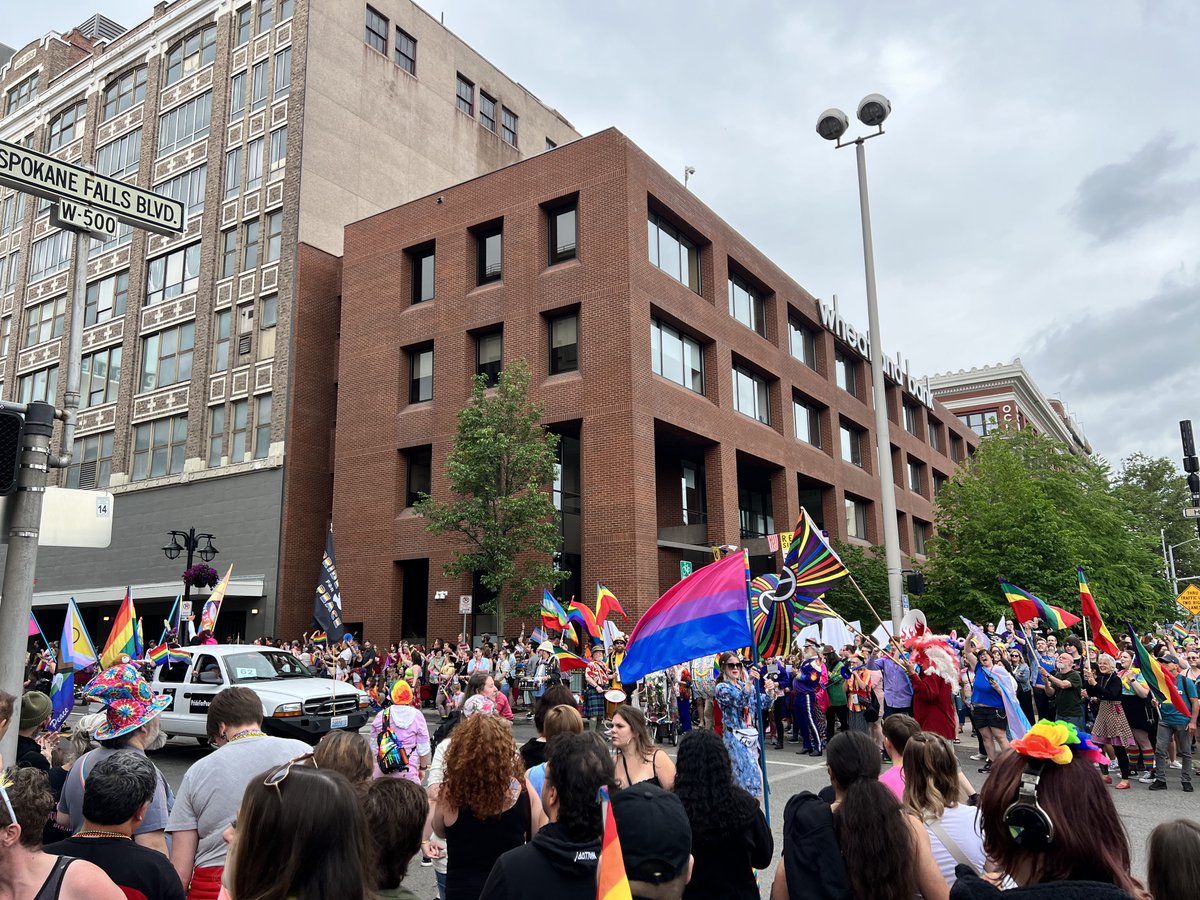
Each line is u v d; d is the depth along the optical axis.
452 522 24.36
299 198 35.25
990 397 84.56
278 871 2.34
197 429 36.44
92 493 7.13
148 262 41.00
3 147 6.79
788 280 37.84
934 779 3.97
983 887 2.48
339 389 32.59
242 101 38.56
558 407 27.25
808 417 39.19
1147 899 2.52
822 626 17.38
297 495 33.34
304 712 14.12
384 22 40.47
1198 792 11.64
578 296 27.52
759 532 38.38
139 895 3.45
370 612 29.83
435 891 7.19
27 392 45.38
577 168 28.41
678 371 29.61
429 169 41.41
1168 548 64.69
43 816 3.08
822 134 20.14
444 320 30.42
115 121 44.50
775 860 8.08
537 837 3.38
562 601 27.11
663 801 3.32
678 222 30.45
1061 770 2.45
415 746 7.76
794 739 17.58
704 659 12.59
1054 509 29.84
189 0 41.81
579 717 5.50
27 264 47.25
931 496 52.09
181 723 14.95
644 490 25.88
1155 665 11.76
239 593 32.56
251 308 35.91
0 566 41.41
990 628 21.42
